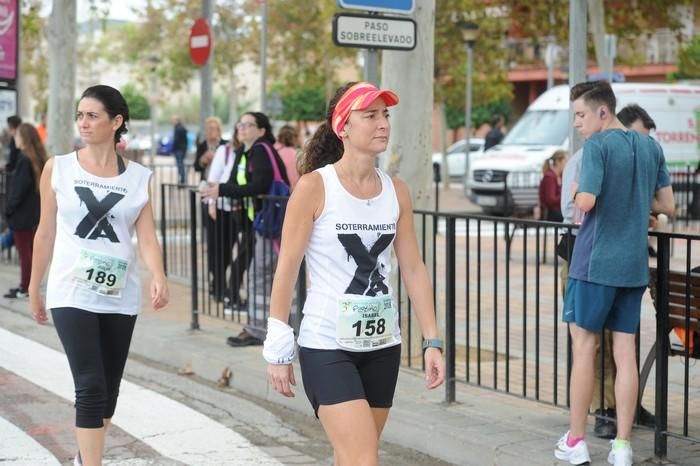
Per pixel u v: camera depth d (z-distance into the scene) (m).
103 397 8.12
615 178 8.45
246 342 13.85
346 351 6.73
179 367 13.75
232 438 10.54
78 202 8.24
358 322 6.70
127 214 8.37
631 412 8.72
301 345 6.80
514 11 37.03
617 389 8.74
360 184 6.81
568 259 9.41
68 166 8.35
